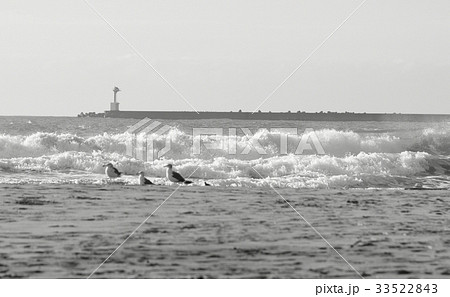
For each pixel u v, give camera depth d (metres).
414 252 15.04
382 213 19.95
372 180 29.78
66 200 21.20
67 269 13.50
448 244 15.77
